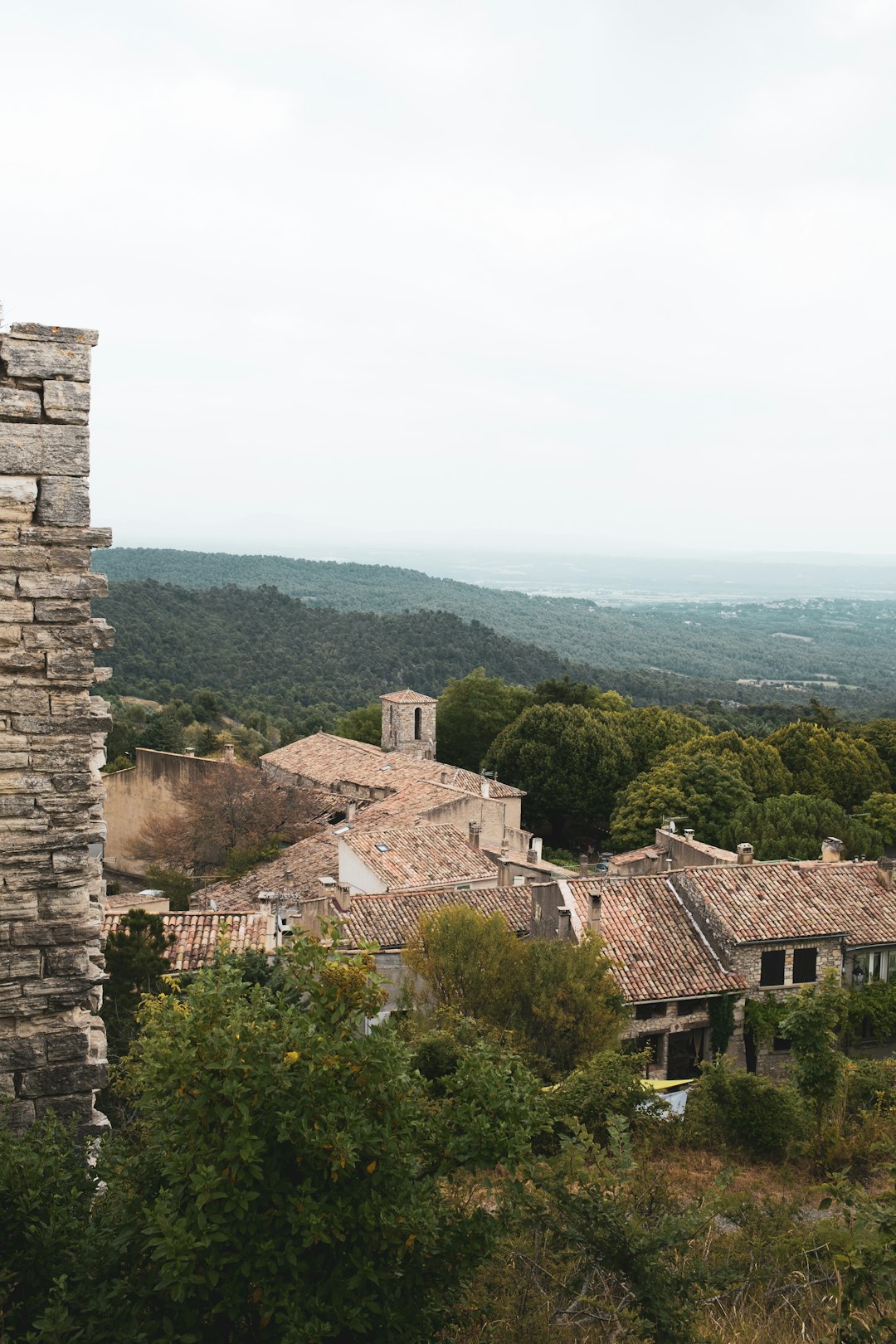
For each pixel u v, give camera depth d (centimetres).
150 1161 851
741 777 6272
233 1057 778
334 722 9588
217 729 9275
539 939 2778
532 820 7238
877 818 6041
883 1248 885
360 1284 773
